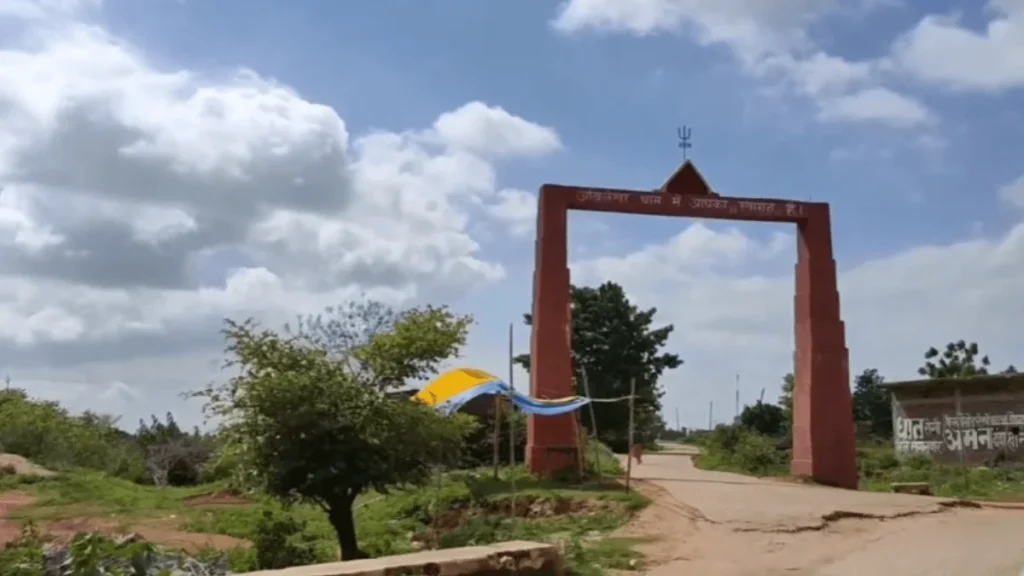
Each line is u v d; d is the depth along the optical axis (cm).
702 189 2609
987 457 3738
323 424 1448
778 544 1492
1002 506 2006
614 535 1584
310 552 1485
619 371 5553
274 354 1505
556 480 2248
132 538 1530
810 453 2578
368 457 1490
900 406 4200
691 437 7981
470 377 2059
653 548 1446
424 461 1585
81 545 920
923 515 1811
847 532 1620
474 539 1584
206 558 1285
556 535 1595
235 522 1973
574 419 2389
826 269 2666
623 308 5672
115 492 2542
